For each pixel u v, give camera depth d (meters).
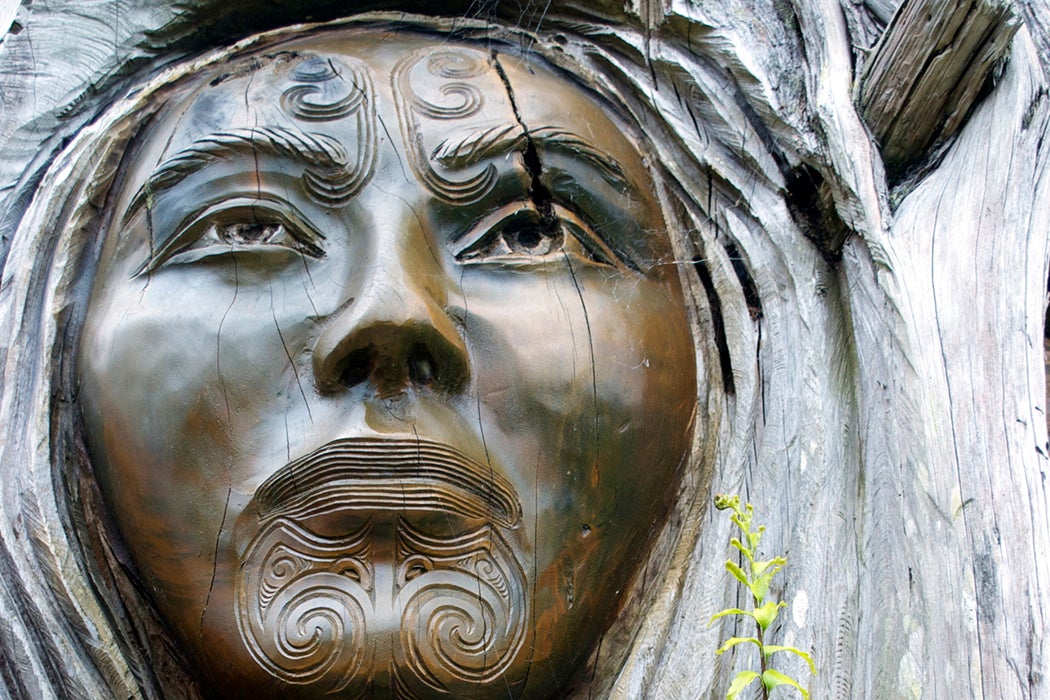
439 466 1.74
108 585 1.84
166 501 1.78
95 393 1.85
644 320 1.96
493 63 2.11
